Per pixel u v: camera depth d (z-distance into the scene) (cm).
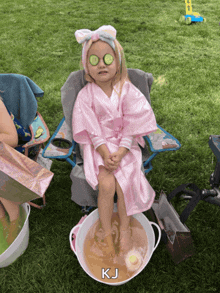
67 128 206
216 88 370
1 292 175
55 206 225
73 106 202
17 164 161
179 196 216
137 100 193
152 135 196
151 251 164
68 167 261
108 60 177
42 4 753
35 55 470
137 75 203
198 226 208
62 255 191
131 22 595
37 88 209
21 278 180
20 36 544
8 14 677
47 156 181
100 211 178
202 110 328
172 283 176
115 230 191
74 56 464
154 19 613
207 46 490
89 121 189
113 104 191
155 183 243
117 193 179
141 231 185
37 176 166
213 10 673
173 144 188
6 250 167
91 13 664
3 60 454
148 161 197
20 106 210
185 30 554
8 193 168
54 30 568
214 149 166
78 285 176
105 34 170
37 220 215
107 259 174
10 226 190
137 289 173
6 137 172
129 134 191
